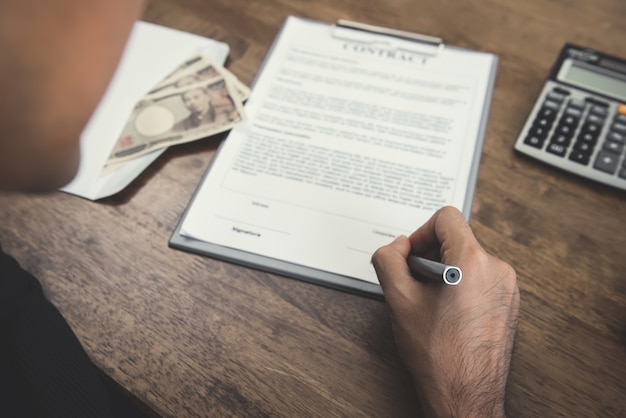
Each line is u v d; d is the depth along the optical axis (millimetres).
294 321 490
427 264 451
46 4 241
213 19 718
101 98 285
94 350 473
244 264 517
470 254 466
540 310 496
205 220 538
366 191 556
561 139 582
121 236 536
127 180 565
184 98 621
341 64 660
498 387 435
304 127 603
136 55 661
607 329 487
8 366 462
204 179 564
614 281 514
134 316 490
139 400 454
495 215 554
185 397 452
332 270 510
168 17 719
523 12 731
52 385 462
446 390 430
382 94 632
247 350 474
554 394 455
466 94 634
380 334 482
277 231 531
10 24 236
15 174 283
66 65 256
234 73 665
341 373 464
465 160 581
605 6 734
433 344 441
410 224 535
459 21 722
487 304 453
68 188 560
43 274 513
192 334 481
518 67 672
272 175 566
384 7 736
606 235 542
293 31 693
